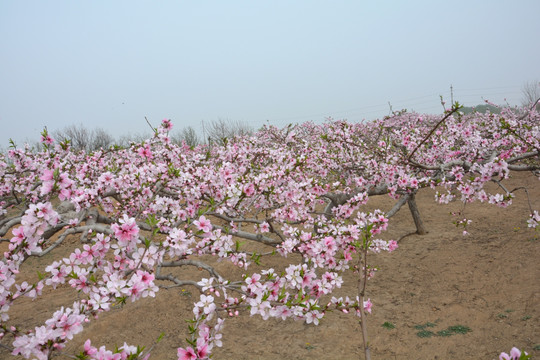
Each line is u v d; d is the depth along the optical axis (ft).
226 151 19.71
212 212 12.55
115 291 7.61
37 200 16.97
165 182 13.91
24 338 6.60
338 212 18.06
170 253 9.04
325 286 9.75
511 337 14.42
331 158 25.77
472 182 17.65
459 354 14.08
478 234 26.66
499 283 19.15
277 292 9.09
